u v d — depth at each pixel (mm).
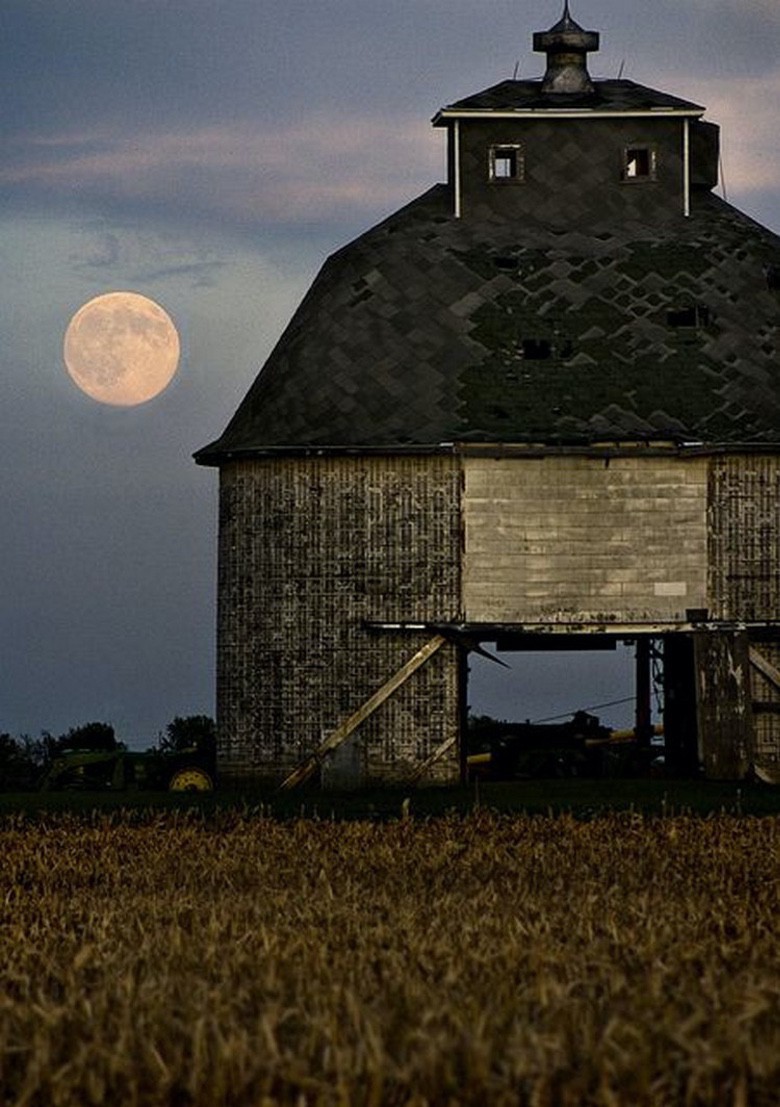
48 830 146875
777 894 102375
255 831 143375
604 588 185125
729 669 185375
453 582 185500
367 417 188000
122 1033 59156
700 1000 62875
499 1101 53719
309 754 186875
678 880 111438
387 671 186250
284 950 76812
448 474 185625
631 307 195250
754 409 188250
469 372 190250
